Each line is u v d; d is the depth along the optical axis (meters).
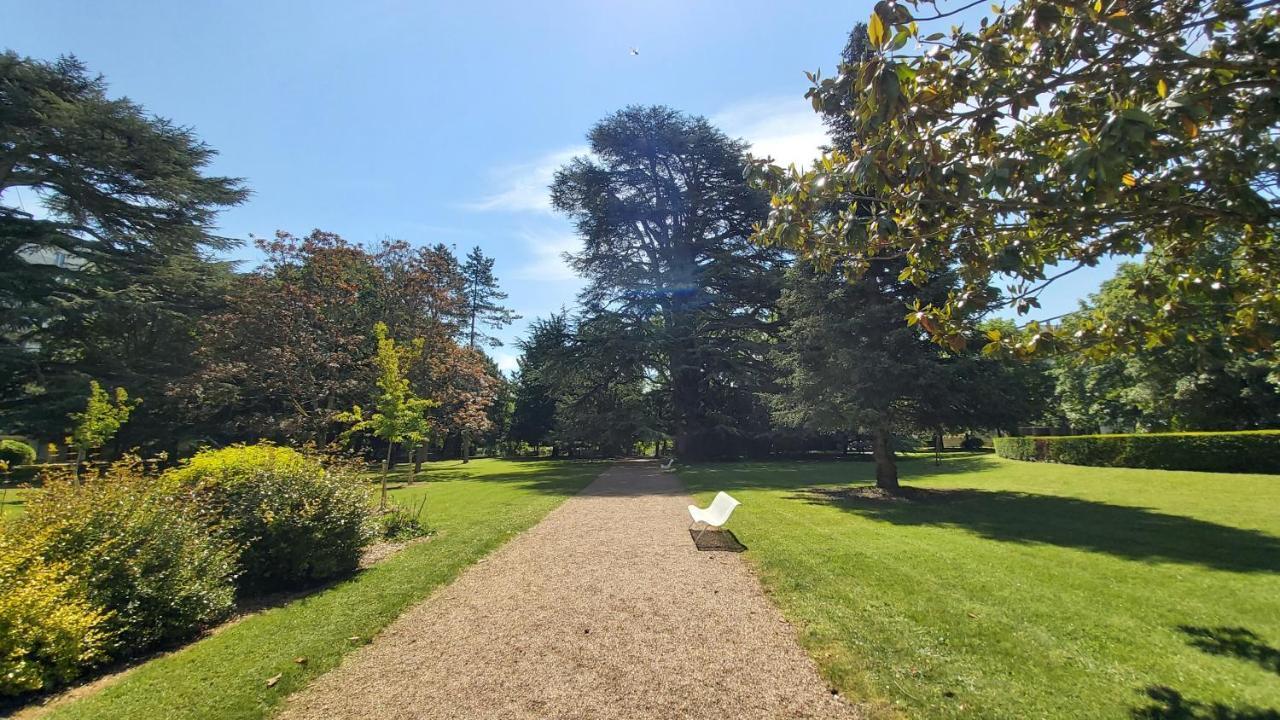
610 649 4.49
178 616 5.16
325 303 24.95
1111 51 3.16
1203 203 3.76
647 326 27.88
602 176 29.06
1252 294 4.43
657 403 33.44
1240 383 21.34
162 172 25.14
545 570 6.91
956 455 34.84
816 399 14.81
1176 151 3.57
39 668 4.13
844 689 3.76
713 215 29.44
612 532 9.27
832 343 14.05
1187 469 19.36
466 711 3.58
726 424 29.95
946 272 12.94
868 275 14.13
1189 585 6.06
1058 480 17.98
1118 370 26.80
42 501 5.35
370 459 33.28
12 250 23.28
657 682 3.92
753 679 3.93
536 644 4.62
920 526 9.78
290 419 23.88
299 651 4.54
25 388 24.66
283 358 23.28
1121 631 4.71
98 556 5.03
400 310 26.31
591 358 28.61
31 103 21.84
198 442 27.62
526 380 44.62
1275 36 3.05
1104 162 2.78
